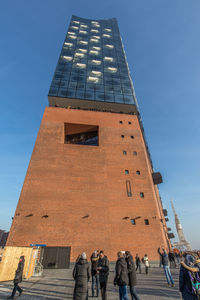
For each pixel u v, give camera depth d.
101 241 20.92
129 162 28.33
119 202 24.16
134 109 37.62
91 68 42.88
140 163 28.61
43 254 19.03
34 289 9.19
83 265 5.70
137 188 25.94
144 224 23.06
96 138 33.56
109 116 33.69
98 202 23.64
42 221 21.11
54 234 20.50
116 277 5.64
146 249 21.28
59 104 35.19
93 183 25.12
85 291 5.27
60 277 13.52
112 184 25.55
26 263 13.39
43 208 21.97
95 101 35.06
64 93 34.78
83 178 25.33
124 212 23.48
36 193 22.91
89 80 39.28
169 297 6.85
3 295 8.05
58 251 19.38
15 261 13.08
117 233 21.78
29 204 21.98
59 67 40.91
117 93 38.16
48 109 31.97
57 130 29.52
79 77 39.47
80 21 62.72
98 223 22.08
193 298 3.79
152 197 25.47
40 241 19.84
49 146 27.45
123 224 22.55
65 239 20.41
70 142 33.66
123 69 45.41
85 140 33.75
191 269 3.97
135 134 32.19
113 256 20.16
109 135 31.02
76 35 54.12
